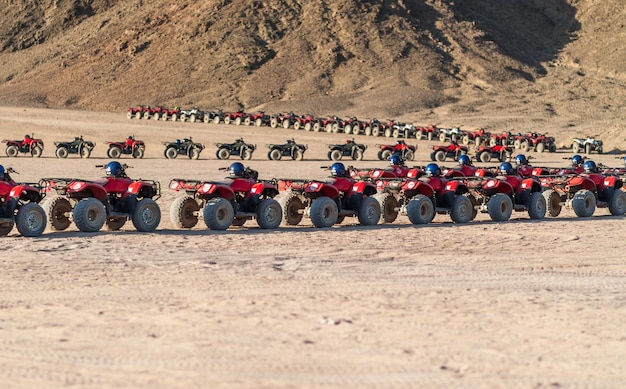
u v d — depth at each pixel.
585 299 20.30
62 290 20.58
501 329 16.73
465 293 20.78
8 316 17.59
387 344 15.34
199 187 34.41
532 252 29.47
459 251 29.36
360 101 192.25
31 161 84.38
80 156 91.88
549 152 115.69
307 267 24.75
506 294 20.78
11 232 33.09
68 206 33.22
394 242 31.52
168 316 17.55
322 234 33.62
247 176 35.72
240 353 14.60
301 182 36.94
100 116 156.50
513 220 40.97
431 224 38.44
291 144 94.38
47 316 17.58
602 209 48.56
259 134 128.38
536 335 16.28
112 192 33.62
